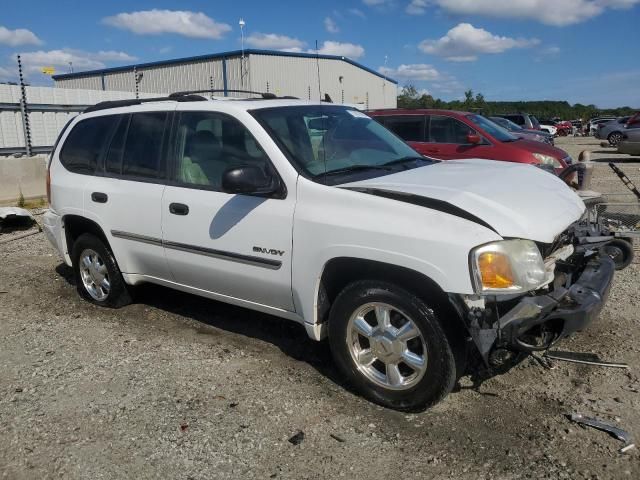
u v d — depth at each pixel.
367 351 3.70
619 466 3.03
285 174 3.91
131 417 3.61
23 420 3.60
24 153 13.41
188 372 4.18
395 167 4.34
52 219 5.71
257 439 3.36
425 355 3.41
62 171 5.62
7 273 6.86
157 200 4.66
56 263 7.28
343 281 3.90
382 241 3.41
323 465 3.12
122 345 4.69
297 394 3.85
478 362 3.87
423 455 3.17
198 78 33.19
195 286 4.69
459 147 10.12
